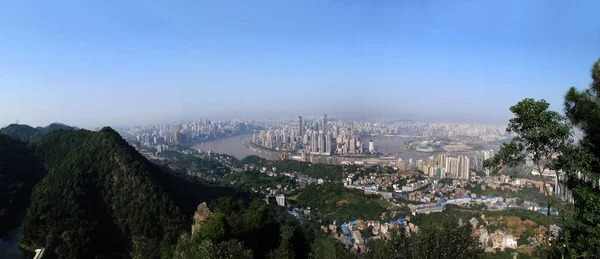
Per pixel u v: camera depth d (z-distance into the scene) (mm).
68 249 43781
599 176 15117
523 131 15188
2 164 62188
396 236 19812
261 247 32219
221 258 20719
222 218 29266
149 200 51500
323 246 28438
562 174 18750
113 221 50781
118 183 54281
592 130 16141
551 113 14328
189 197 62281
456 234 17906
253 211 36625
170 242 41156
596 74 16141
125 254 47188
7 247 47688
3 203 55562
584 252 15148
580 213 15258
